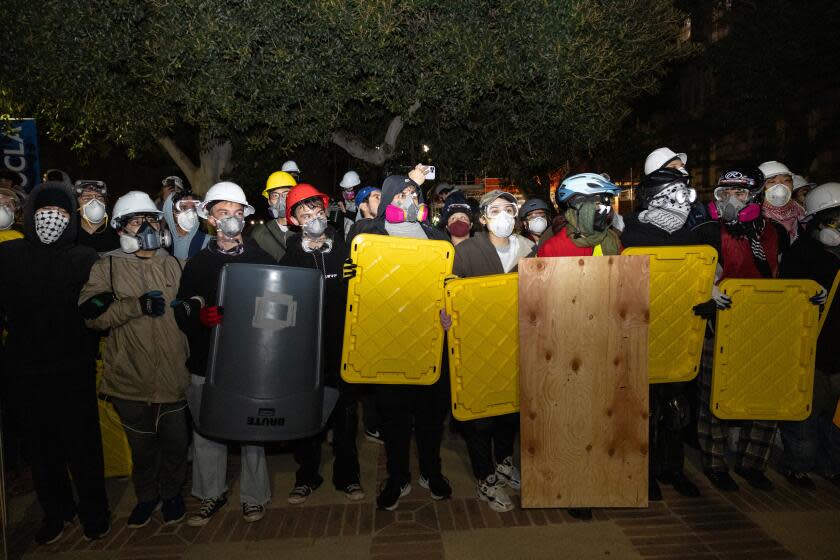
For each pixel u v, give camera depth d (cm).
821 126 1195
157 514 364
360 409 599
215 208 340
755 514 348
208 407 308
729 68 1135
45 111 678
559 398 324
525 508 336
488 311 333
